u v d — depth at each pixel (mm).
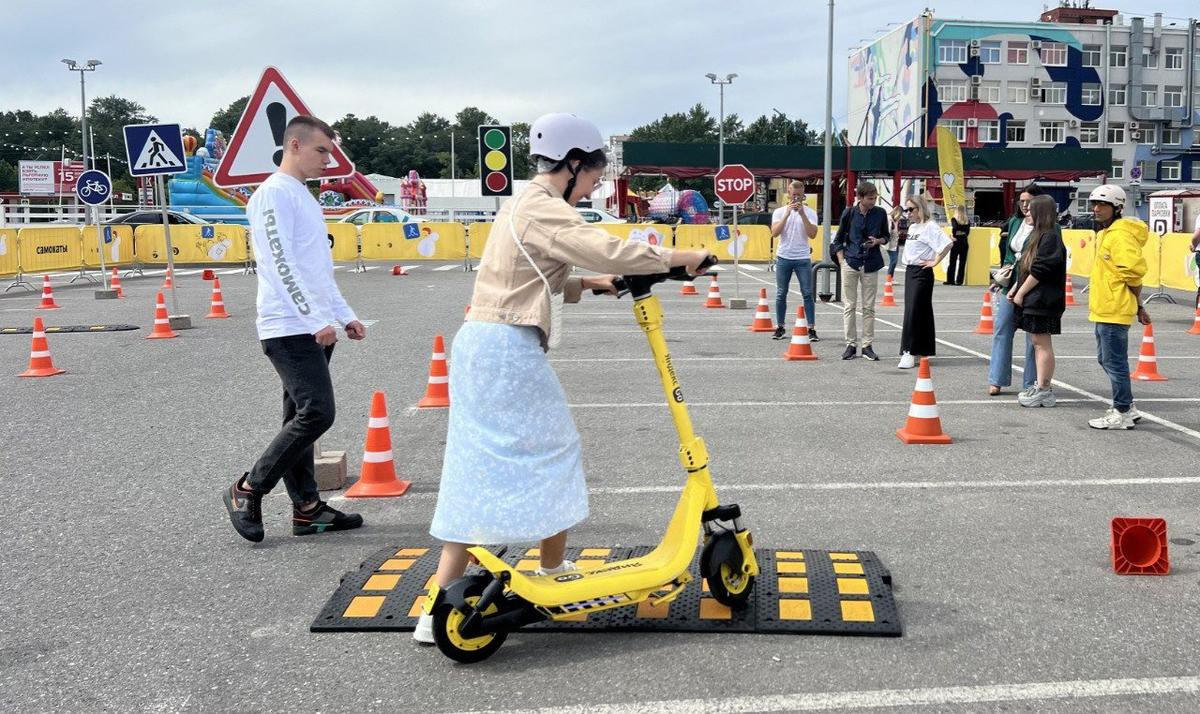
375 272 26531
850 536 4855
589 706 3182
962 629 3730
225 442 7090
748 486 5762
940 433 6887
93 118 145125
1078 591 4102
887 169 43312
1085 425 7367
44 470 6348
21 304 17531
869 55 74688
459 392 3469
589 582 3553
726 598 3787
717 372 9969
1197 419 7531
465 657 3477
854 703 3174
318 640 3730
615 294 3734
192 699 3279
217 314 15141
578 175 3553
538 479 3443
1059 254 7785
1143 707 3129
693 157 43562
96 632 3832
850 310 10750
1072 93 69438
